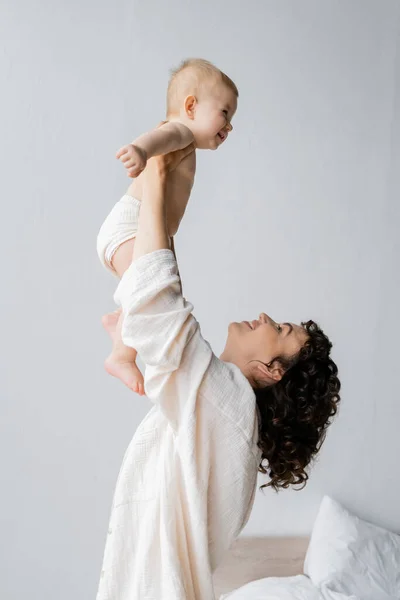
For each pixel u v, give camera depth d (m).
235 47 2.91
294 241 2.99
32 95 2.77
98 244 1.52
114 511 1.49
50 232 2.79
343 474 3.07
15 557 2.80
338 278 3.03
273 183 2.96
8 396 2.78
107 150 2.81
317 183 3.00
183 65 1.58
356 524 2.89
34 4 2.77
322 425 1.64
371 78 3.03
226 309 2.94
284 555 2.92
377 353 3.07
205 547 1.43
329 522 2.88
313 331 1.63
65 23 2.79
